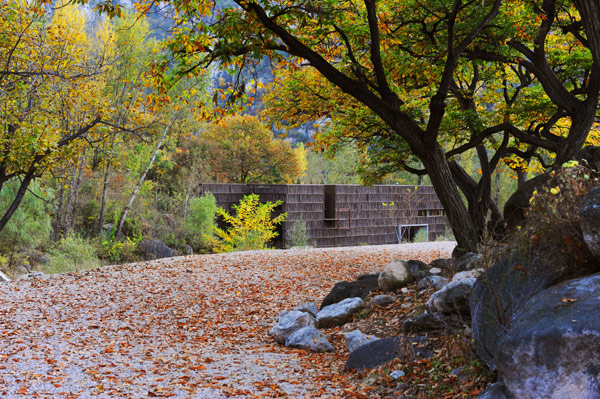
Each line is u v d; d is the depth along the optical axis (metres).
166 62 10.39
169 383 6.32
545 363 3.94
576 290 4.33
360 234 41.97
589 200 4.69
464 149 12.47
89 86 17.66
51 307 11.30
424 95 15.55
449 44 10.20
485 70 15.42
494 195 44.75
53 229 33.03
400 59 12.45
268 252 20.48
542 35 11.66
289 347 8.49
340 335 8.68
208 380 6.48
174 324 10.33
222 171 48.72
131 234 35.50
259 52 9.51
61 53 16.11
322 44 12.59
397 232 43.81
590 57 12.65
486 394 4.44
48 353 7.73
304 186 39.09
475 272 7.38
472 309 5.49
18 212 25.73
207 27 9.43
